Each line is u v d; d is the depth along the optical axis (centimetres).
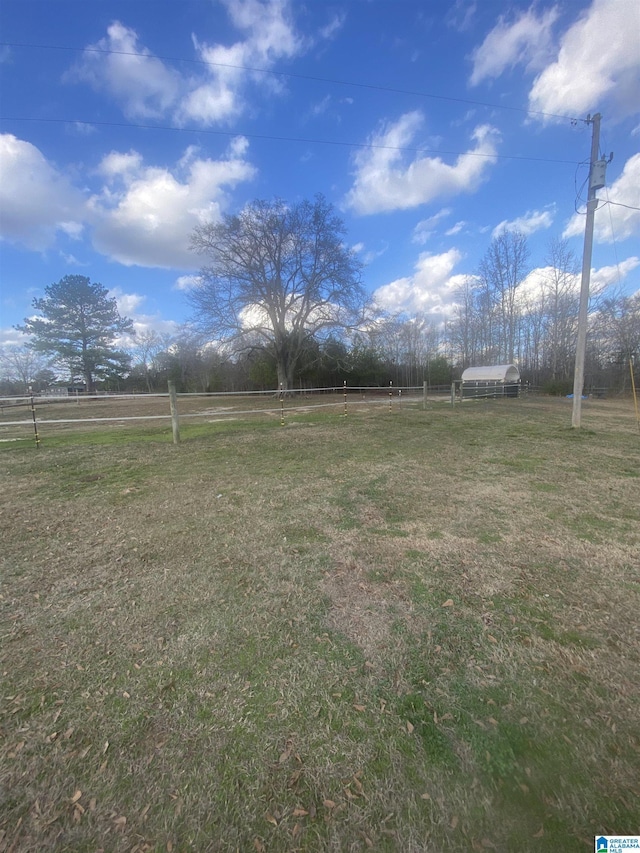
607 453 609
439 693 149
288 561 259
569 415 1229
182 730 135
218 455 611
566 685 151
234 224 2319
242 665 165
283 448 664
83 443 737
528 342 3131
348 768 122
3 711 142
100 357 3562
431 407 1527
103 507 372
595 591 218
